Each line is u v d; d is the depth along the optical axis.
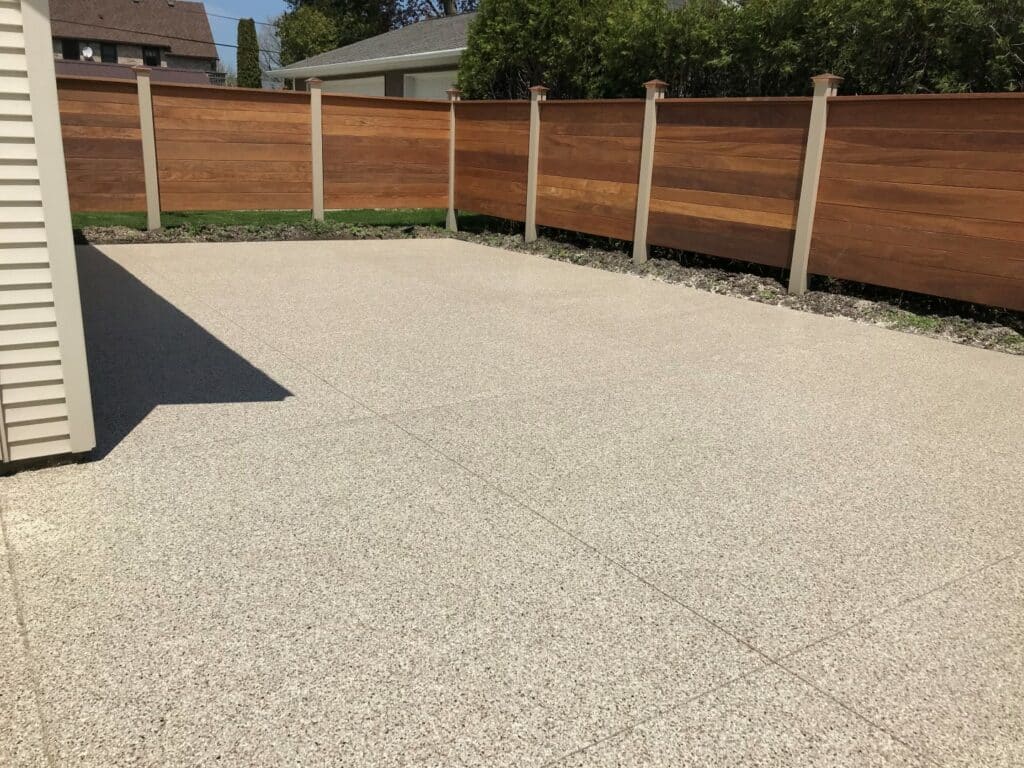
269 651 2.15
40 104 2.92
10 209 2.95
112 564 2.55
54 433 3.24
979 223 5.98
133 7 41.59
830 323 6.55
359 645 2.19
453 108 11.32
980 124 5.85
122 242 9.52
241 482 3.18
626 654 2.20
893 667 2.19
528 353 5.32
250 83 37.97
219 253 9.05
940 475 3.52
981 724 1.98
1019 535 2.99
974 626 2.40
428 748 1.83
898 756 1.86
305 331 5.70
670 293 7.61
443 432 3.82
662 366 5.12
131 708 1.92
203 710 1.92
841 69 7.92
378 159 11.01
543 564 2.65
